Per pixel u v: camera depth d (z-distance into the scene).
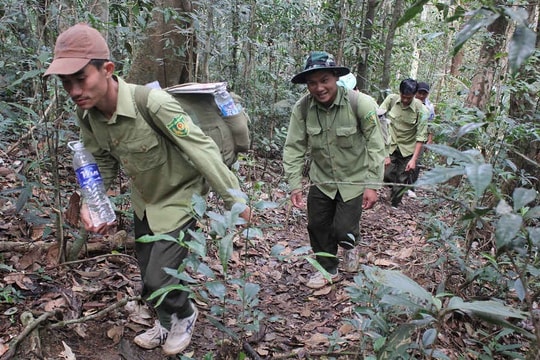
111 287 3.01
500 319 1.45
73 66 1.92
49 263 3.02
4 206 3.52
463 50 9.37
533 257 2.85
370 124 3.41
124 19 4.62
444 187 3.99
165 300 2.31
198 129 2.23
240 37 6.04
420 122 6.27
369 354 2.41
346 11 7.46
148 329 2.73
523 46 1.04
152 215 2.35
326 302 3.51
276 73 6.58
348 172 3.56
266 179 5.83
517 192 1.18
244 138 2.62
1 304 2.61
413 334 2.38
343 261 4.14
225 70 6.30
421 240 4.69
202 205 1.95
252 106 6.01
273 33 6.74
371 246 4.84
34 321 2.36
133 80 4.69
